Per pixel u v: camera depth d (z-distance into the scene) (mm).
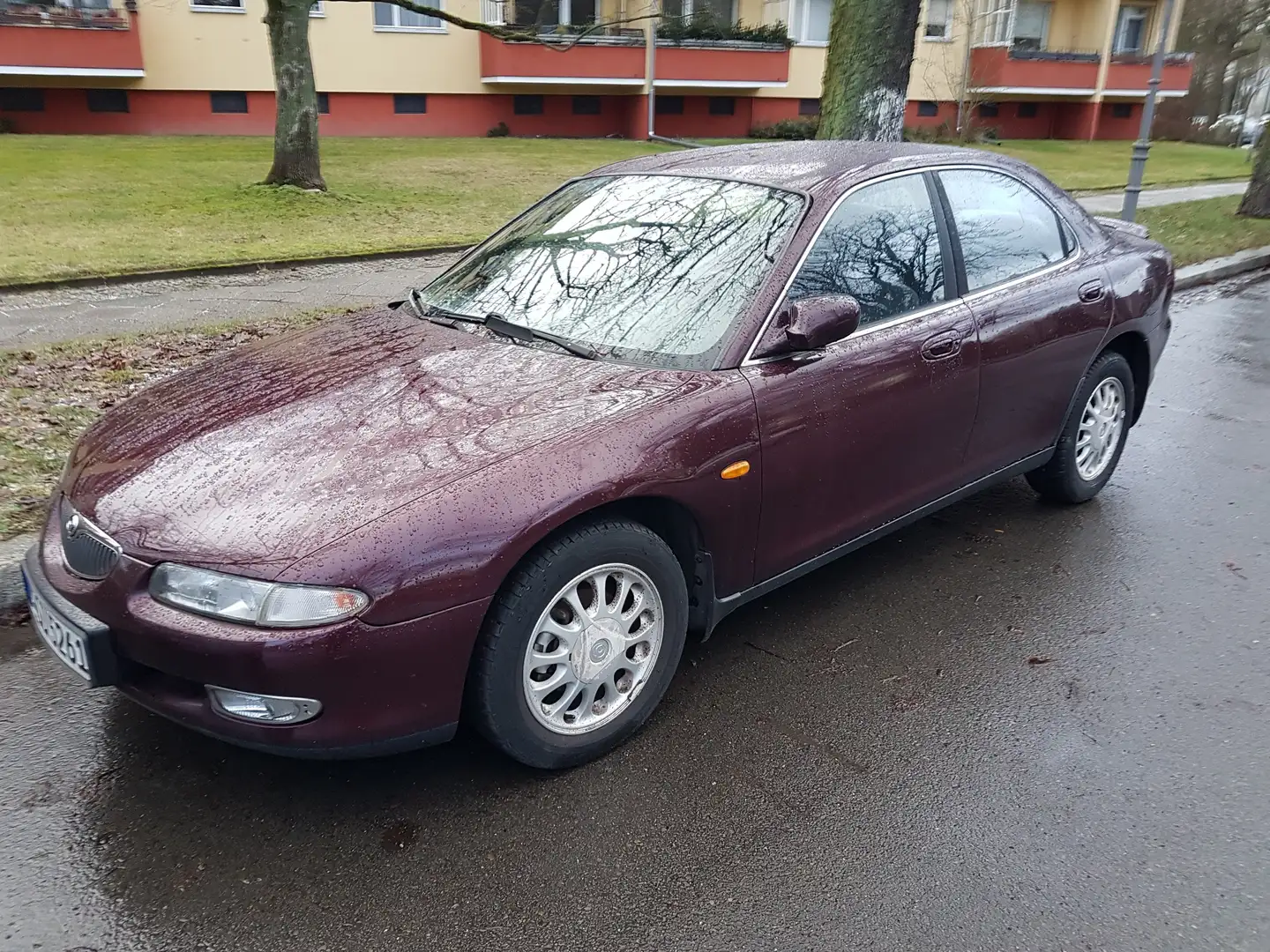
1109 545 4363
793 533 3293
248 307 8281
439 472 2525
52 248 10242
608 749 2926
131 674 2545
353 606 2326
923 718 3127
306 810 2684
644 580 2861
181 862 2492
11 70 21203
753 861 2516
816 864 2508
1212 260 11242
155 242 10820
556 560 2605
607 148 23297
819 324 3008
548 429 2701
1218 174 22594
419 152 20703
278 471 2584
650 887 2432
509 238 4027
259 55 23422
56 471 4504
